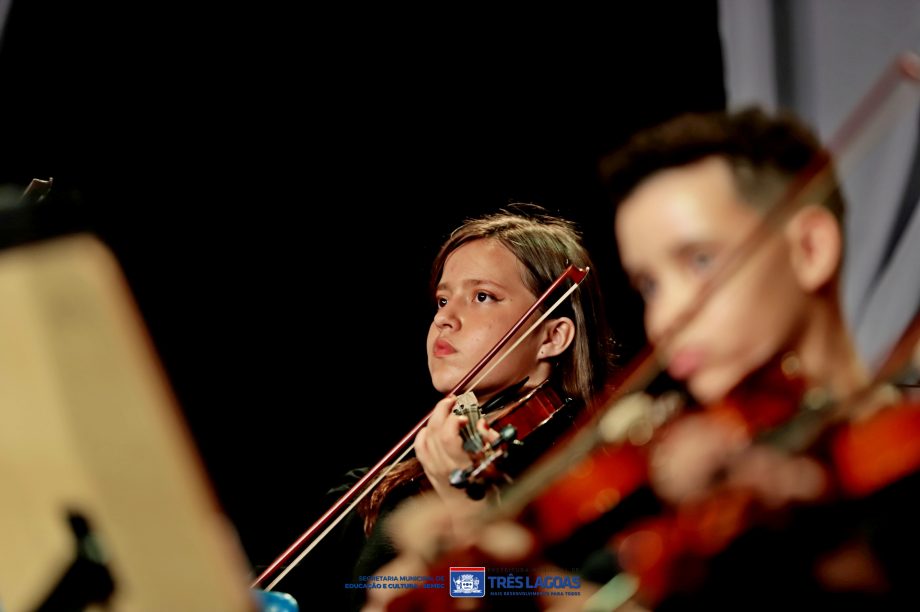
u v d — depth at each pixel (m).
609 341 5.62
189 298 7.97
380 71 7.84
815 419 2.88
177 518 2.40
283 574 5.24
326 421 7.92
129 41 7.90
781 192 3.08
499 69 7.61
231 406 7.93
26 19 7.78
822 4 6.43
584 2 7.38
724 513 2.90
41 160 7.81
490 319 5.29
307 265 8.01
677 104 7.14
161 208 7.96
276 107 7.95
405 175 7.82
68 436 2.41
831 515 2.82
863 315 6.28
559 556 3.87
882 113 3.29
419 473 5.22
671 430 3.14
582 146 7.38
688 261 3.11
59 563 2.57
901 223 6.21
